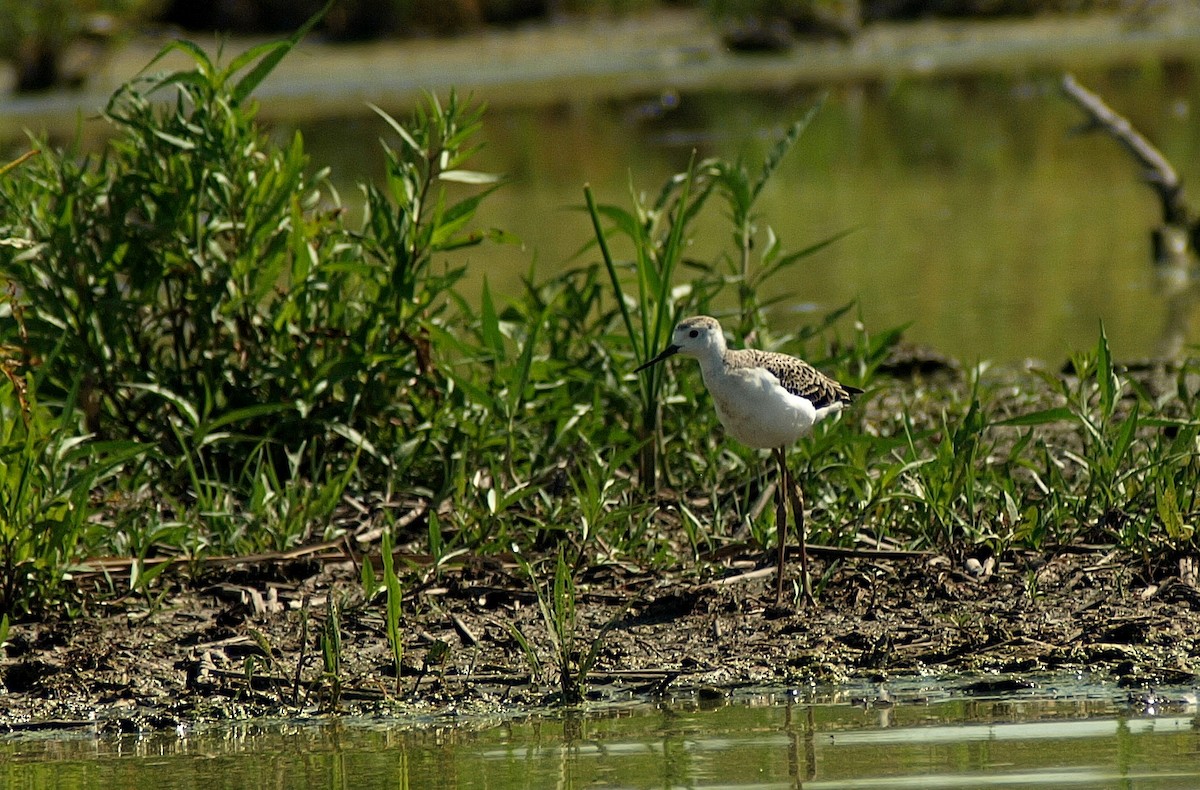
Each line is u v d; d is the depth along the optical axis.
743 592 9.97
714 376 9.89
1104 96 36.38
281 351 12.04
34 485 10.02
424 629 9.59
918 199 26.22
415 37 50.88
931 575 9.98
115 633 9.59
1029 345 16.64
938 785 7.31
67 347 11.83
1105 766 7.45
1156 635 9.09
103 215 11.93
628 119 36.62
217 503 10.89
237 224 12.02
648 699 8.70
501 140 34.16
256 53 11.84
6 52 42.25
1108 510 10.51
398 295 11.84
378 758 7.97
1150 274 19.95
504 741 8.15
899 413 13.66
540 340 12.81
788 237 23.44
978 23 52.44
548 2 53.03
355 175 28.59
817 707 8.45
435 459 11.88
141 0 44.62
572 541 10.58
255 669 9.14
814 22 49.56
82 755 8.20
